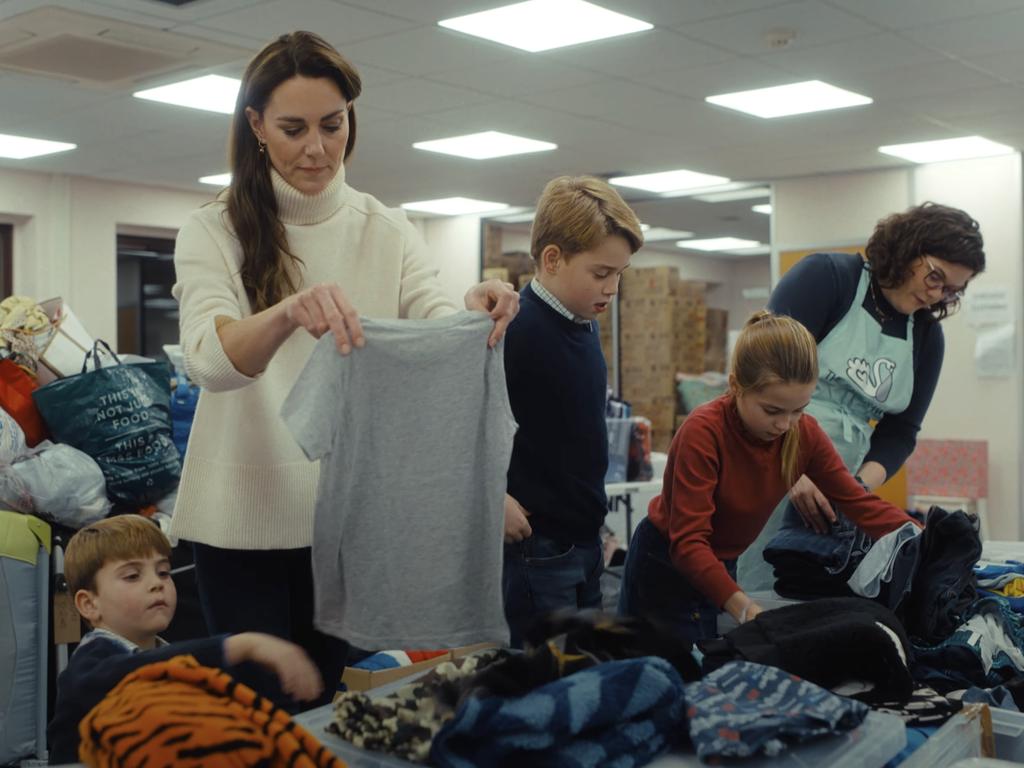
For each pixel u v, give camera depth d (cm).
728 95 539
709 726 118
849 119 590
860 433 231
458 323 139
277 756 104
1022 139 640
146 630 206
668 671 122
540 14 414
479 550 144
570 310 188
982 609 193
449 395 140
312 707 162
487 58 472
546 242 184
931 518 192
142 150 687
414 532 141
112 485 322
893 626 154
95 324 800
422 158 704
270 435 153
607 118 589
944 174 708
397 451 138
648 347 908
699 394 873
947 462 688
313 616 159
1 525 297
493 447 142
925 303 228
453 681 123
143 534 208
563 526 190
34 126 613
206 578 158
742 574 228
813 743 121
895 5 404
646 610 200
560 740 112
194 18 415
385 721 119
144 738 104
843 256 235
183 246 149
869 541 204
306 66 146
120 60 467
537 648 125
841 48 459
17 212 760
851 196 750
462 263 981
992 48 458
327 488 135
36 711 304
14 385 328
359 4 400
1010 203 682
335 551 138
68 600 309
